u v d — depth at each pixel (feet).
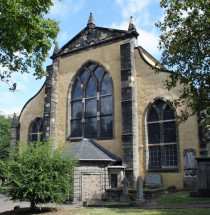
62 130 108.68
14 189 54.80
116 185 84.17
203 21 44.75
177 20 47.60
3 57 62.85
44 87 121.70
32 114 122.21
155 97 89.86
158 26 49.62
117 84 98.58
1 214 56.03
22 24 55.47
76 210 58.08
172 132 85.97
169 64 49.01
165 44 49.29
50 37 62.08
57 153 60.44
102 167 84.69
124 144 88.43
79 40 112.98
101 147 94.89
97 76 105.60
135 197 71.72
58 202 56.65
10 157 62.34
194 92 45.50
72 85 110.73
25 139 120.78
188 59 46.42
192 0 44.19
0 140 187.32
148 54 108.47
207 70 44.52
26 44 59.67
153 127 89.76
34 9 57.16
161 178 84.23
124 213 50.65
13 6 53.47
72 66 112.37
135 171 85.51
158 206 58.29
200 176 68.23
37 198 55.67
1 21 54.44
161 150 86.28
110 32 104.73
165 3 47.11
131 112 89.56
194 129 81.25
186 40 46.24
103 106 101.09
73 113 108.88
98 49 106.52
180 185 81.10
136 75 94.99
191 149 80.69
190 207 53.88
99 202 71.77
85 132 103.40
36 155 57.88
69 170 60.08
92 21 111.04
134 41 98.22
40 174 55.52
